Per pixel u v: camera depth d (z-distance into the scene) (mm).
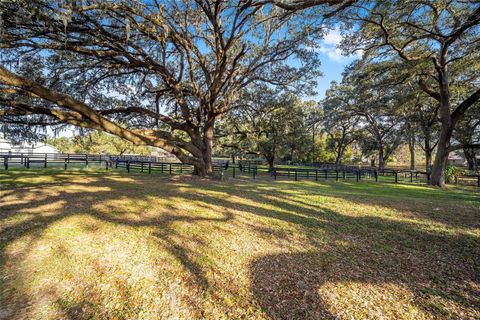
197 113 15188
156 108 15016
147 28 9781
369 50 13945
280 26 12469
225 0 10289
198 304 2883
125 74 13766
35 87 6059
